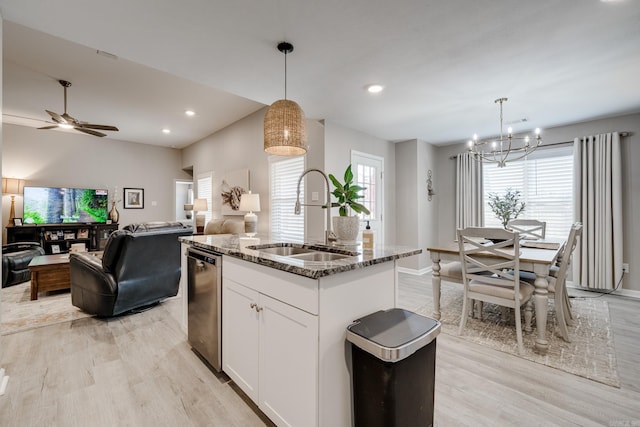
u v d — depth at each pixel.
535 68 2.54
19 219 5.50
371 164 4.71
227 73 2.63
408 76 2.69
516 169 4.69
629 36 2.06
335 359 1.31
